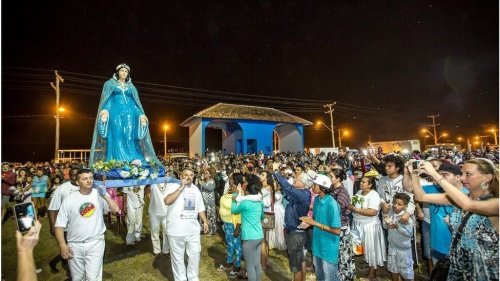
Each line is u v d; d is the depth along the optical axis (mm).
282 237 6652
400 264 4695
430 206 4621
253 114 24125
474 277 2691
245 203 4516
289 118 25688
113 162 5422
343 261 4629
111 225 8758
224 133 26312
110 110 6133
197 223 4910
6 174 10547
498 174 2691
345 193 4777
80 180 4230
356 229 5406
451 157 11016
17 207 1862
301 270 4582
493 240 2607
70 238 4207
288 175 7613
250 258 4477
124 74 6320
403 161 5469
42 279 5570
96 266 4305
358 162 9688
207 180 8070
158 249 6547
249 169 9070
